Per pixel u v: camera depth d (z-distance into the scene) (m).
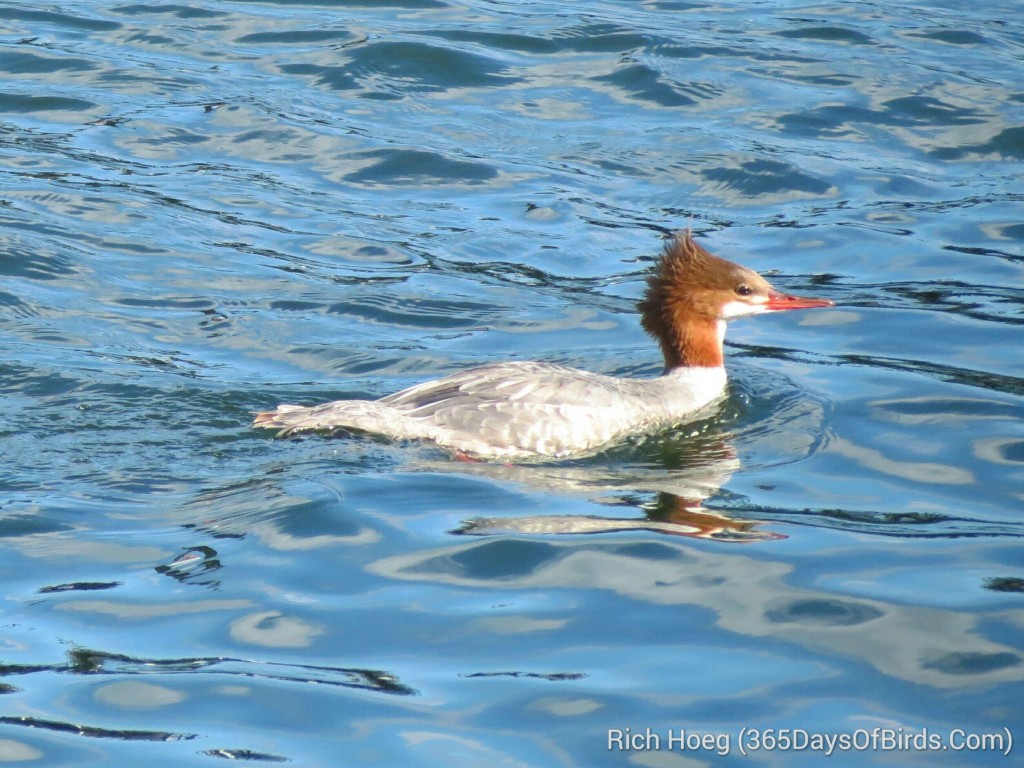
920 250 18.12
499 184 19.91
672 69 23.55
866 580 10.23
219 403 13.62
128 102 21.73
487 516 11.28
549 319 16.38
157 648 9.30
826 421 13.60
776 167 20.23
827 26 25.70
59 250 17.31
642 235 18.59
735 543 10.84
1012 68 23.77
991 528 11.16
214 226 18.38
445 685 8.89
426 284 17.16
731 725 8.45
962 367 14.87
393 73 23.19
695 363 14.36
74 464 12.12
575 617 9.70
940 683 8.88
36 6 25.48
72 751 8.19
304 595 9.98
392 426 12.82
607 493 11.90
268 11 25.70
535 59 23.98
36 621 9.61
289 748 8.24
